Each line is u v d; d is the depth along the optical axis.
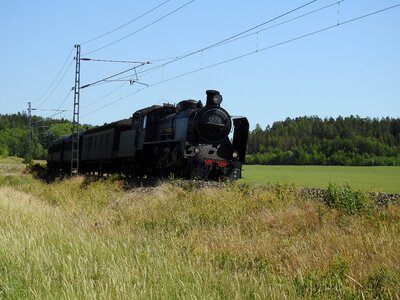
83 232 11.02
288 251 10.12
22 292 6.86
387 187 29.78
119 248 9.59
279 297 6.79
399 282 7.44
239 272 8.52
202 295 6.55
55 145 55.12
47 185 34.12
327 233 10.73
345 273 8.03
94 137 38.34
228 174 22.72
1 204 16.94
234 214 14.48
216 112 22.78
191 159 22.02
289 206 14.17
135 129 28.75
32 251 8.90
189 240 11.73
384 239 9.54
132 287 6.88
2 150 155.50
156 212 15.92
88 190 24.75
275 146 146.38
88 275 7.62
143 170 27.91
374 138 134.88
